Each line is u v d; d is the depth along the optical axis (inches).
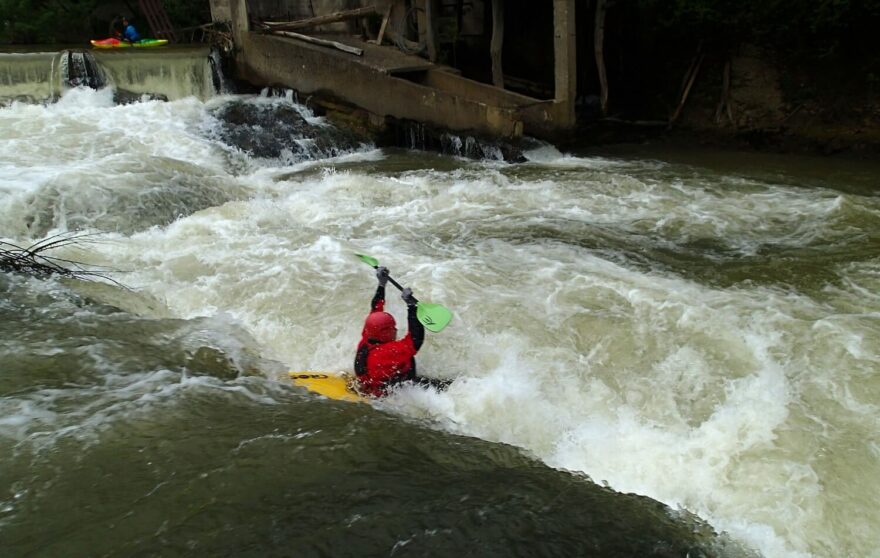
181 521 133.0
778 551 153.3
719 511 164.7
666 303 257.8
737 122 572.7
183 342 225.0
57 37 759.7
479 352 230.2
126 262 296.8
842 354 221.9
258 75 624.7
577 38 638.5
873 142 511.2
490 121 509.4
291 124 542.9
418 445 167.2
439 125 538.3
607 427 196.4
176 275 287.0
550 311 255.6
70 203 345.4
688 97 600.4
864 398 201.8
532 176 458.9
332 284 278.1
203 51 611.8
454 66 695.1
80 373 193.3
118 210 350.6
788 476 174.2
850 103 528.4
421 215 372.2
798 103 550.0
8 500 137.9
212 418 174.1
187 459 154.0
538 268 293.9
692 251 319.6
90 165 388.8
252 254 307.1
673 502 167.5
